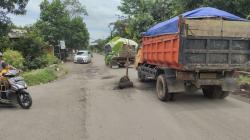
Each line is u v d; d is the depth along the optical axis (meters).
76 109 9.76
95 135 6.93
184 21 9.55
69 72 26.17
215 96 11.19
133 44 29.94
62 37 47.59
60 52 47.03
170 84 10.48
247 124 7.67
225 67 9.97
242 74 15.59
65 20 47.72
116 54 30.33
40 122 8.18
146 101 11.02
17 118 8.70
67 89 14.71
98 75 22.36
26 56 27.05
